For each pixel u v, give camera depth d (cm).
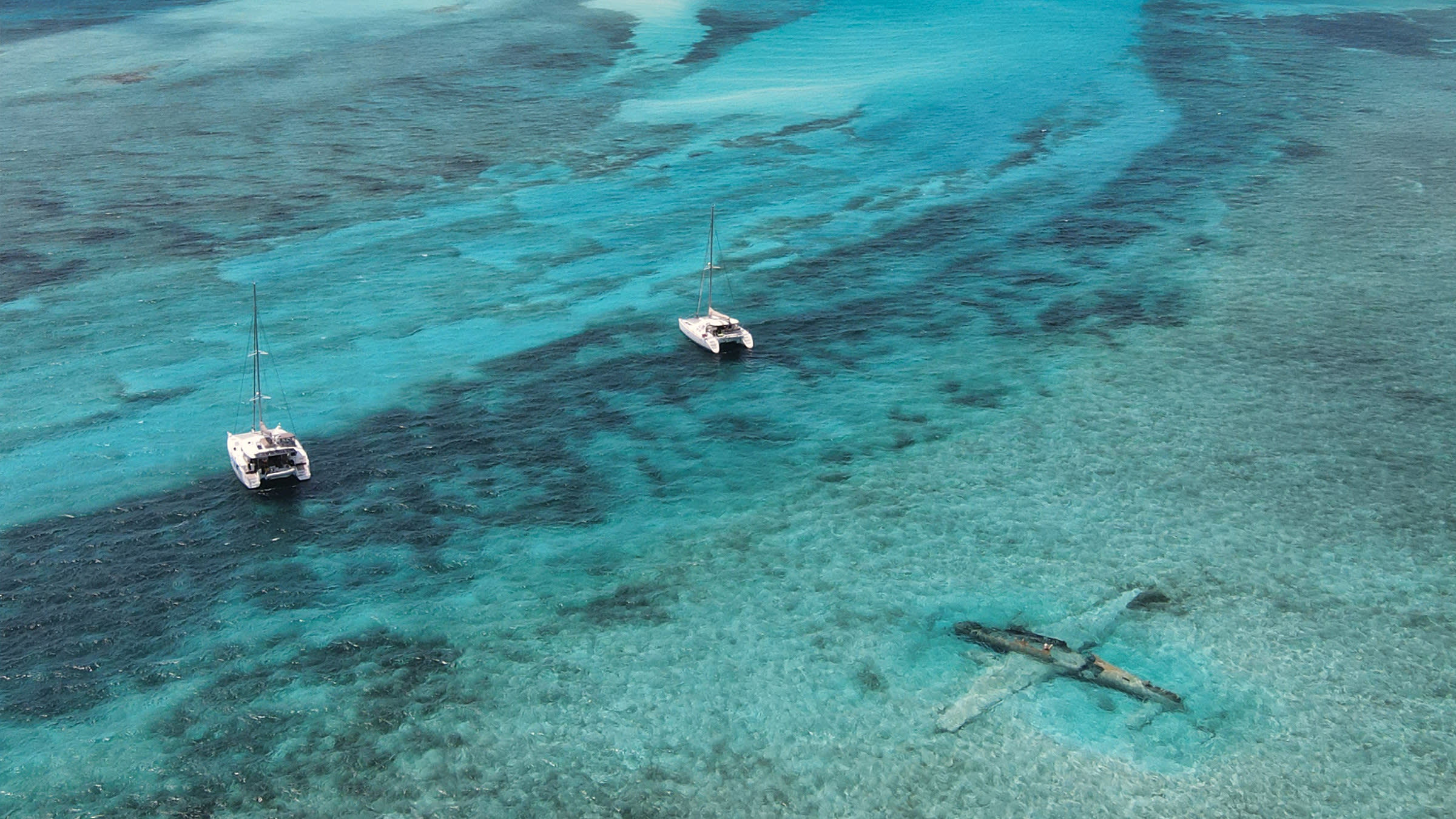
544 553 7112
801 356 9675
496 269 11275
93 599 6600
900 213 12862
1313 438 8306
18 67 18538
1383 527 7288
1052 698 5903
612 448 8288
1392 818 5209
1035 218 12706
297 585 6775
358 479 7856
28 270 11006
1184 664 6138
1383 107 17100
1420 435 8338
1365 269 11225
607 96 17512
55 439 8181
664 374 9338
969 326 10169
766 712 5831
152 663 6128
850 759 5547
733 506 7612
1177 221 12594
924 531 7312
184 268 11162
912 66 19400
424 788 5359
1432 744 5612
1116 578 6831
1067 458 8100
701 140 15438
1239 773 5453
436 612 6569
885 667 6141
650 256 11638
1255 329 10012
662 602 6675
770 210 12950
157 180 13575
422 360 9488
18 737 5616
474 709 5850
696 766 5506
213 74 18288
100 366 9238
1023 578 6844
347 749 5581
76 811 5209
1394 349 9606
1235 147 15188
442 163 14412
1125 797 5325
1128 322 10206
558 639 6359
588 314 10369
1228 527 7300
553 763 5509
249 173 13888
